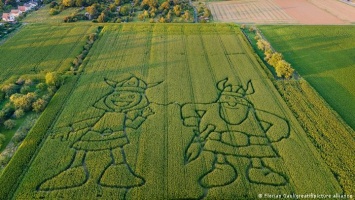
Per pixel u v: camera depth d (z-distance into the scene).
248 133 42.19
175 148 39.53
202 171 36.31
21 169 36.28
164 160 37.75
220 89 52.09
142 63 60.78
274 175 35.81
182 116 45.38
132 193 33.50
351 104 49.44
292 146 39.88
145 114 45.75
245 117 45.28
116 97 49.72
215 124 43.81
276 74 58.06
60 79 53.00
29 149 39.09
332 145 40.03
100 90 51.59
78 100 48.88
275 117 45.22
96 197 33.09
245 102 48.72
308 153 38.75
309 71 59.47
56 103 48.09
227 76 56.09
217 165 37.25
